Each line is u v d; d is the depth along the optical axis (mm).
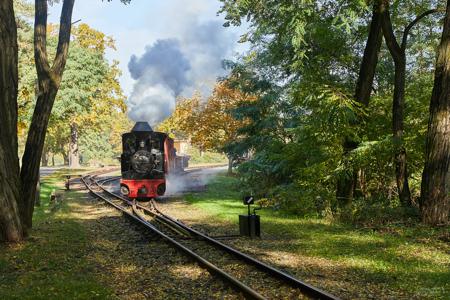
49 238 10836
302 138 15867
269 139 20328
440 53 12078
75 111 32844
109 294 6688
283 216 14734
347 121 14375
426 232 11047
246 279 7387
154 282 7410
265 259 8875
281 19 15578
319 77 17641
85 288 6938
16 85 11117
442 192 11656
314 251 9477
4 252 9297
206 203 18641
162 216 15086
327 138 15195
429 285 7055
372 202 14867
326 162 14688
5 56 10617
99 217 15234
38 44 11992
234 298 6520
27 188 11703
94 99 46250
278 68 20703
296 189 15664
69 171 46719
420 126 15234
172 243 9930
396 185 15344
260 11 16109
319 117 14680
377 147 13500
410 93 16656
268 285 7043
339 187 15305
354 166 14531
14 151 10891
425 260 8602
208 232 12148
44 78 12008
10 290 6969
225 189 25500
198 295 6734
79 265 8461
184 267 8281
